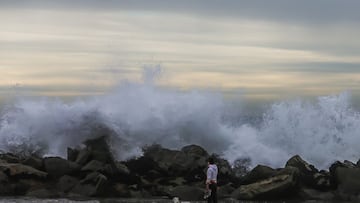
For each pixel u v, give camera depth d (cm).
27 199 2753
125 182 3084
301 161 3316
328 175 3284
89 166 3067
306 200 3055
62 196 2877
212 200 2442
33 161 3100
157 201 2830
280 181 3033
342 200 3089
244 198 3006
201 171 3278
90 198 2864
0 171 2948
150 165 3269
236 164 3828
